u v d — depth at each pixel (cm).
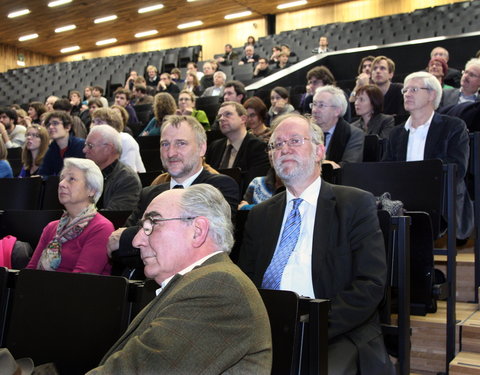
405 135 330
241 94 558
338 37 1226
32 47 1883
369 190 281
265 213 217
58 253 251
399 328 204
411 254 239
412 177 273
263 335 121
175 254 140
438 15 1131
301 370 143
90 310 169
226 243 144
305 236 203
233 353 114
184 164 259
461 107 377
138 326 130
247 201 297
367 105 434
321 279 192
